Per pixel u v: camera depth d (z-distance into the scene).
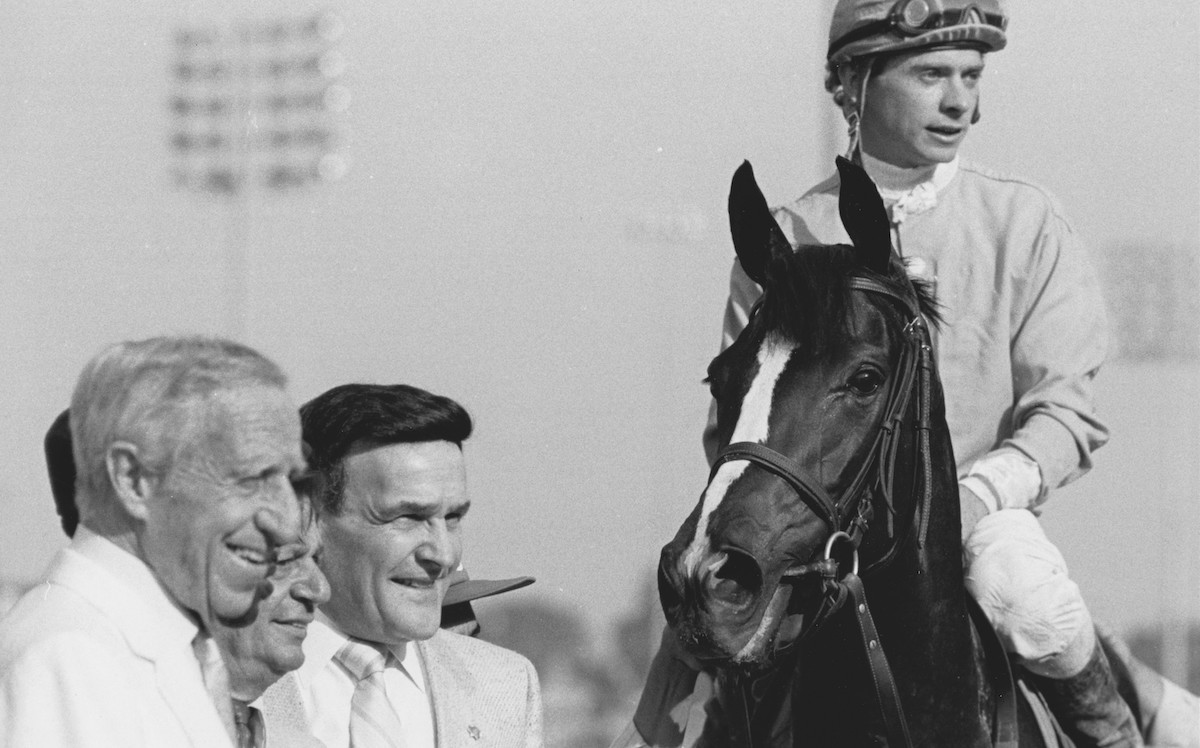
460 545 2.79
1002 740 3.09
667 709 3.50
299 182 21.06
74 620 1.99
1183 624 14.41
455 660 2.90
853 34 3.64
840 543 2.81
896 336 2.87
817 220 3.80
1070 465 3.48
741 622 2.66
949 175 3.71
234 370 2.11
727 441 2.80
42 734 1.89
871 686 2.89
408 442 2.70
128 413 2.04
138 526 2.05
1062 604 3.23
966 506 3.34
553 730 14.96
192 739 2.00
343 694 2.72
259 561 2.10
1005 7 3.69
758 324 2.85
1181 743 3.88
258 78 20.88
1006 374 3.63
